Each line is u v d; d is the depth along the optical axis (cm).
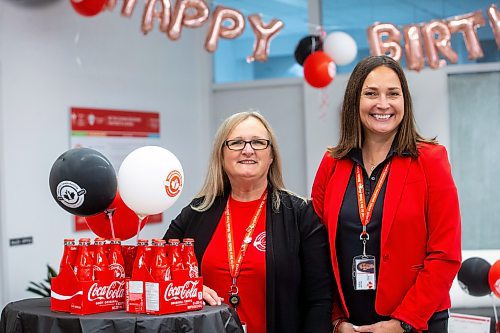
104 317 210
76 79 528
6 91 472
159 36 609
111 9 425
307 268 267
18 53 481
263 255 263
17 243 476
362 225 260
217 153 277
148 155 242
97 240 223
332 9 629
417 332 254
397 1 609
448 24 457
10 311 226
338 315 273
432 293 251
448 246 252
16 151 479
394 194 257
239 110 661
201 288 225
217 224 275
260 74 656
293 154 642
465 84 588
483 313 411
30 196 488
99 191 231
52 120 507
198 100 659
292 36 641
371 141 267
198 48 659
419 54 462
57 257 508
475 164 588
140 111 587
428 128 592
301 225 269
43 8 501
